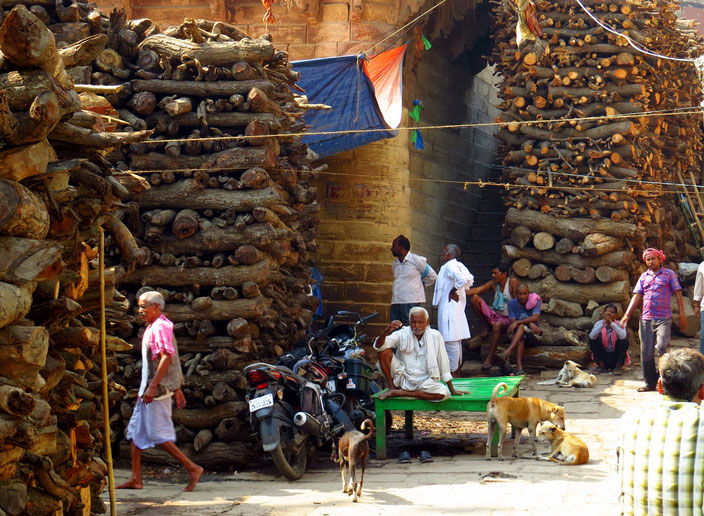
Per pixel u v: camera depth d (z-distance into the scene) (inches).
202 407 403.9
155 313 353.4
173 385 352.2
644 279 534.3
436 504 304.2
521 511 288.4
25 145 196.9
